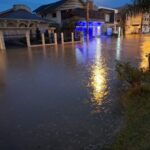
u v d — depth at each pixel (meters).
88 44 26.70
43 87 7.80
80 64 12.51
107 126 4.64
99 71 10.33
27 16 27.83
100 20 42.91
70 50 20.31
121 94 6.70
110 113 5.31
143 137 3.94
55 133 4.45
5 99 6.61
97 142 4.05
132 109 5.30
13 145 4.09
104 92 7.01
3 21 24.30
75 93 7.00
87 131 4.48
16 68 11.73
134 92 6.30
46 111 5.59
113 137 4.16
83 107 5.78
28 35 24.47
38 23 28.61
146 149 3.54
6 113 5.55
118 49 20.28
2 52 19.89
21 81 8.77
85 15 38.03
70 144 4.04
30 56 16.64
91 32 41.56
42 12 40.28
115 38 37.56
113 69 10.69
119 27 48.16
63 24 36.25
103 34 46.28
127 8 9.03
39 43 27.34
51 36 30.33
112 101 6.14
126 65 7.62
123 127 4.50
